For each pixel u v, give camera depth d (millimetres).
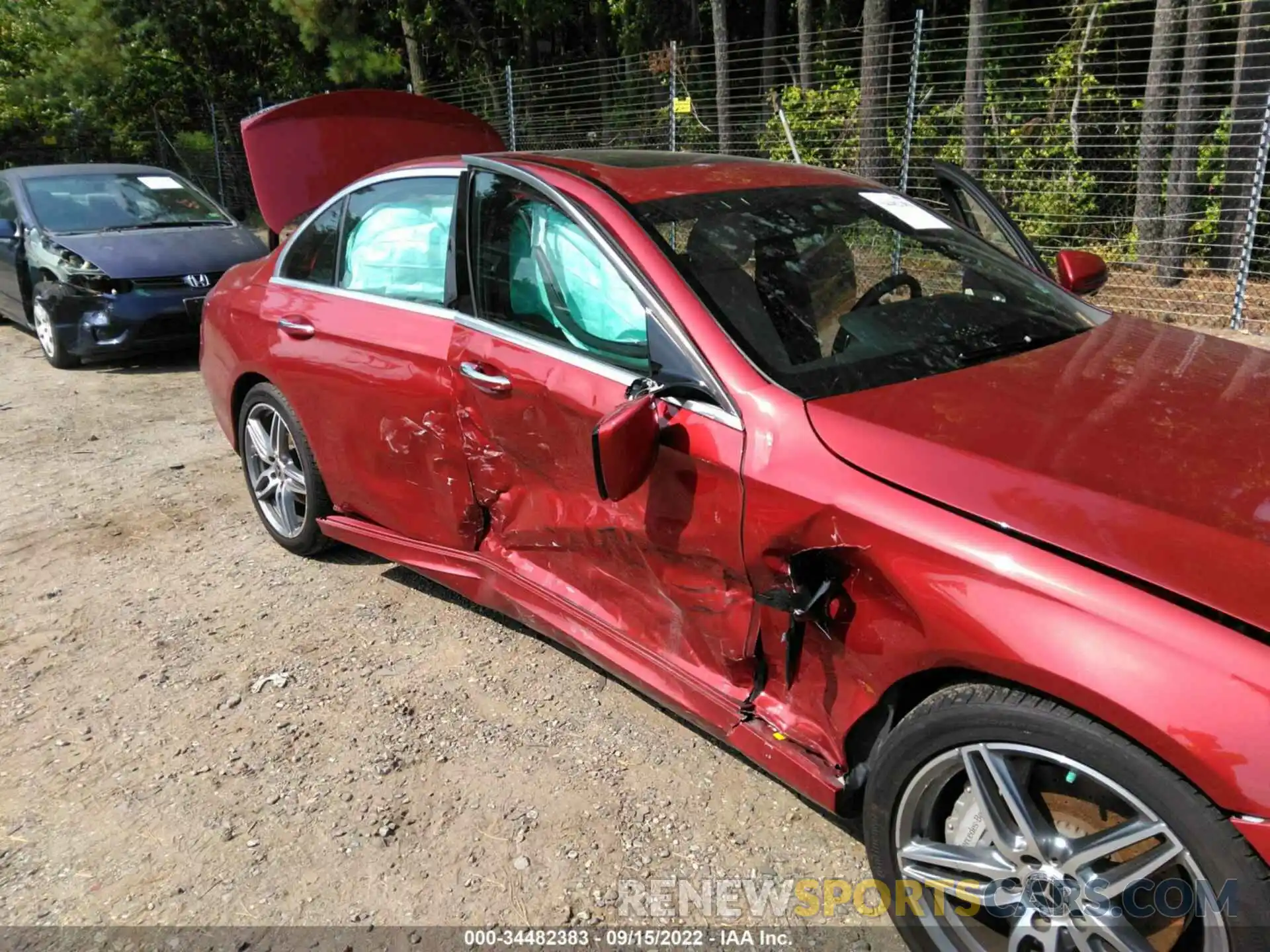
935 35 15234
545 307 2850
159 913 2385
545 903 2377
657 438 2348
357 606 3844
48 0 19141
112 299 7211
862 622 2092
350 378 3484
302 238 3994
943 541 1925
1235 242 9727
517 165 3043
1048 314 2936
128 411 6578
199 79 19547
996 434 2125
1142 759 1680
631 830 2596
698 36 18359
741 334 2453
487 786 2781
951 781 2029
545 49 20891
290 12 16203
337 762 2912
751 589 2320
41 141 20469
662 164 3166
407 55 20297
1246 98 9445
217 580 4109
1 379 7523
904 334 2635
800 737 2326
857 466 2105
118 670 3449
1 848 2615
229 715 3164
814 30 17781
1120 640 1701
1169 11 9891
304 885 2457
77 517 4801
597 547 2754
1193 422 2182
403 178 3482
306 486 3967
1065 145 11125
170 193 8688
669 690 2613
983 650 1834
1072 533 1837
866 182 3371
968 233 3305
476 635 3604
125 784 2854
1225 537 1777
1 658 3549
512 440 2908
